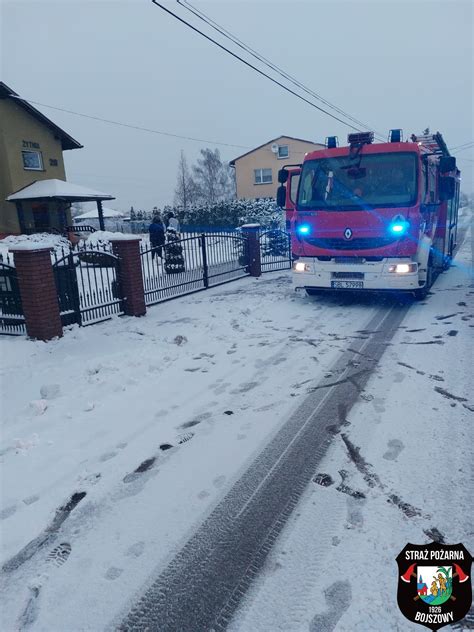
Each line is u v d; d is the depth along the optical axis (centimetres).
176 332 693
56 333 682
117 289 820
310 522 259
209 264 1116
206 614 207
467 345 536
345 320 706
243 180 3878
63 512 285
